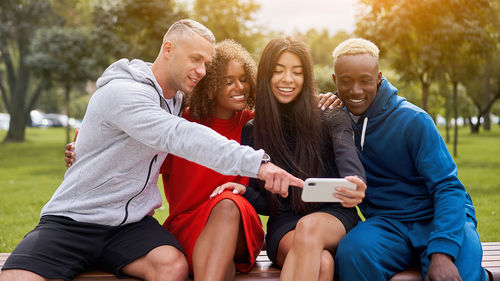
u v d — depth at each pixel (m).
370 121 2.94
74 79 18.12
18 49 26.47
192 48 2.79
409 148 2.87
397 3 11.52
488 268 2.90
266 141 2.96
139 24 17.20
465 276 2.50
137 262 2.68
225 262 2.59
